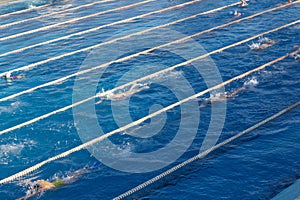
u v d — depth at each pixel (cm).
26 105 1841
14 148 1549
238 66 2027
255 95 1772
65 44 2461
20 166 1453
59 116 1736
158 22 2697
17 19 2955
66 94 1905
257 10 2773
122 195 1278
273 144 1448
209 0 3073
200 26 2573
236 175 1315
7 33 2702
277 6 2817
